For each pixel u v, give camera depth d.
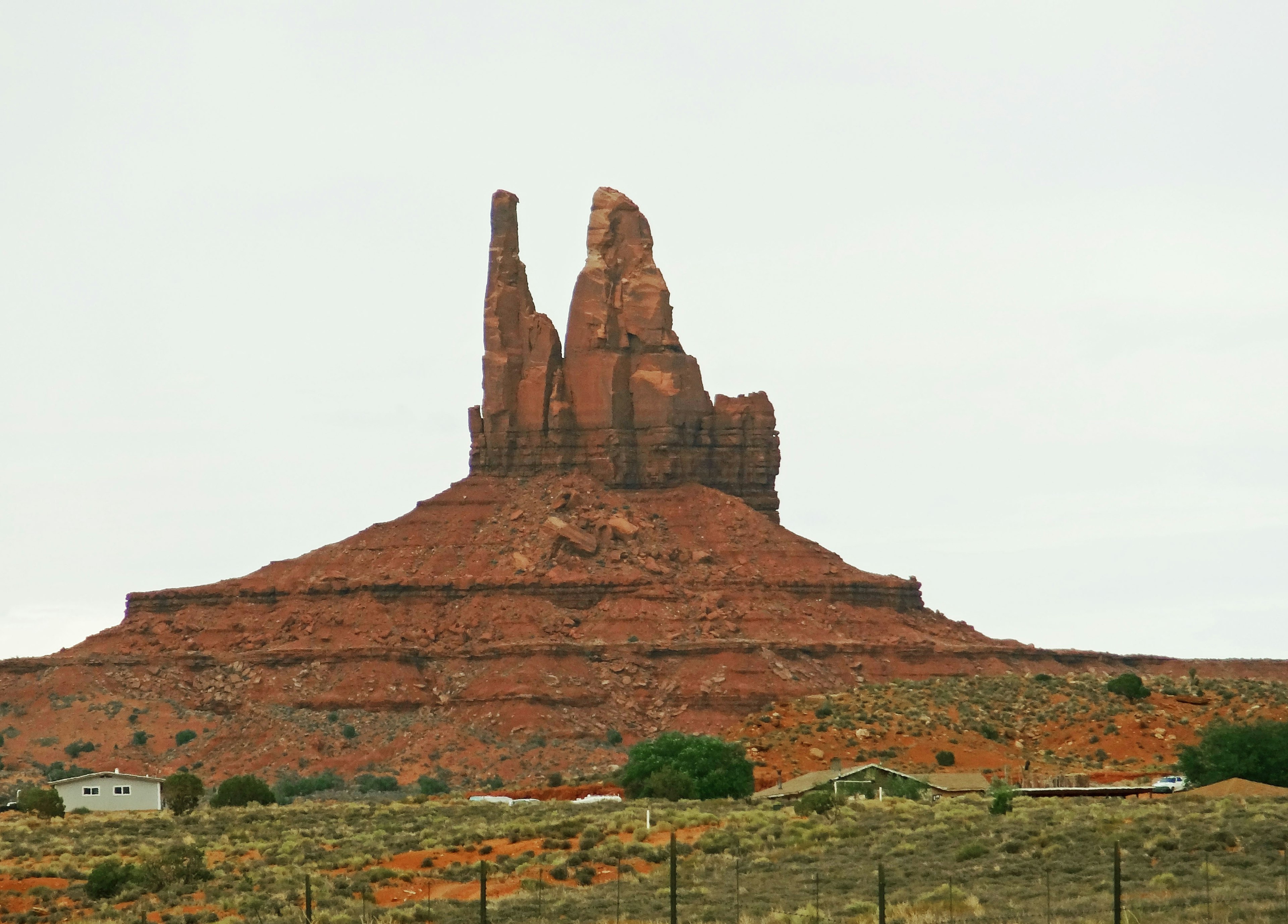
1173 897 149.38
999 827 186.75
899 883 164.12
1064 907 148.62
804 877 169.88
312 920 161.75
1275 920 140.12
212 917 168.00
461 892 175.62
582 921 156.88
